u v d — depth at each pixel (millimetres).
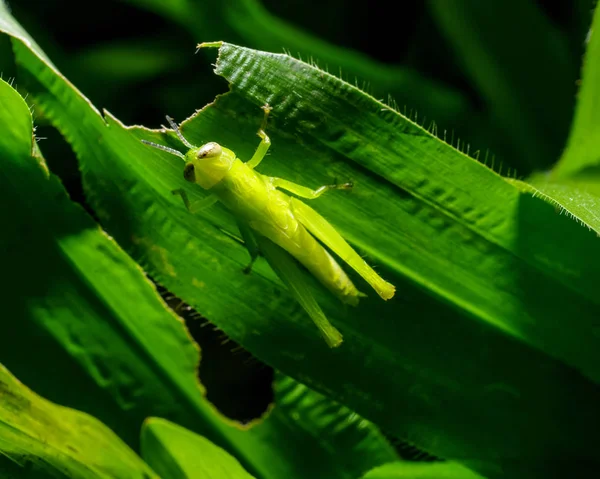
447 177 187
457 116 234
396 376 191
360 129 187
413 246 189
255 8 227
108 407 195
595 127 186
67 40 285
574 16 233
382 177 188
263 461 198
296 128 188
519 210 187
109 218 192
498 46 225
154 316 194
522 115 226
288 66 187
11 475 186
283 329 192
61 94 188
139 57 265
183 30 273
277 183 190
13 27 186
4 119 187
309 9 272
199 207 190
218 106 188
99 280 193
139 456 192
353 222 190
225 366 236
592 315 188
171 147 190
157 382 196
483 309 190
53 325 193
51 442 185
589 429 191
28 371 193
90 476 186
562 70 225
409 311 191
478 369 191
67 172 236
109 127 189
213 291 193
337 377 192
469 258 189
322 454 198
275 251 192
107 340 194
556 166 188
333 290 191
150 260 193
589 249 187
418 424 192
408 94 233
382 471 196
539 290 189
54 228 191
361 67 231
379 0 267
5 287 192
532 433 191
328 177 189
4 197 190
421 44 259
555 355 190
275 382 199
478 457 192
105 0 277
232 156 190
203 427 197
